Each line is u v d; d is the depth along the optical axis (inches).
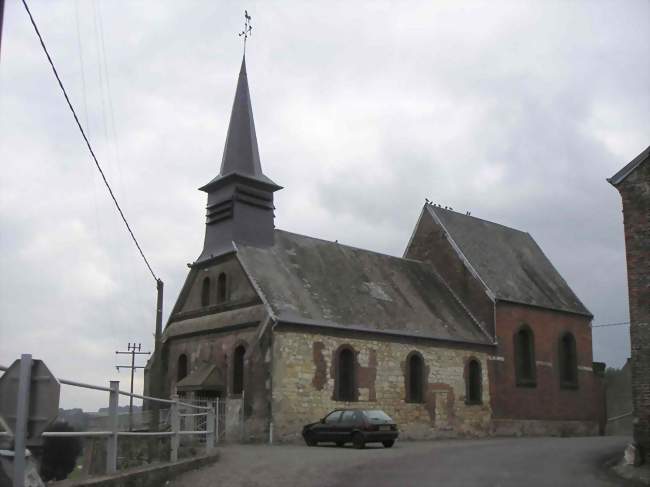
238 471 614.2
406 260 1603.1
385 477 586.9
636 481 609.6
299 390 1112.8
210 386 1189.7
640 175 733.3
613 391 1942.7
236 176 1295.5
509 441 1162.0
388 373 1253.1
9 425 256.8
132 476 450.0
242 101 1425.9
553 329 1620.3
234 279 1238.9
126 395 462.0
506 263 1681.8
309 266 1331.2
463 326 1465.3
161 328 1290.6
